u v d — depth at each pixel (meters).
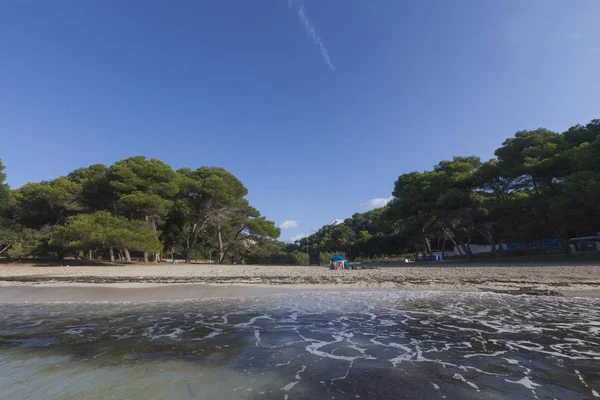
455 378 4.27
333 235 66.56
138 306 10.10
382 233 59.47
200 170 43.44
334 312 8.69
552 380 4.16
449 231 35.56
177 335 6.64
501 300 9.65
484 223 28.81
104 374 4.57
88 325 7.63
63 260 32.41
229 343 6.04
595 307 8.57
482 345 5.65
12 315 8.95
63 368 4.82
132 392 3.97
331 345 5.84
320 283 14.34
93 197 33.44
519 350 5.35
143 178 32.69
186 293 12.27
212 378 4.39
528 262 23.33
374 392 3.89
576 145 24.91
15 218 31.70
